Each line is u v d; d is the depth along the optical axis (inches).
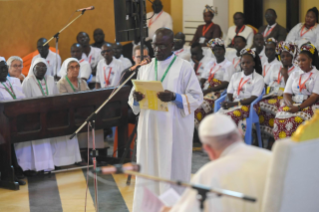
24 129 284.2
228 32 458.3
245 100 314.3
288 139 115.2
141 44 233.0
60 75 379.9
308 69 277.9
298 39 386.6
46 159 299.7
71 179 290.4
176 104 191.5
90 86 438.0
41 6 485.7
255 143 326.3
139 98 189.5
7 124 273.6
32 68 318.3
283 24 457.1
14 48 472.4
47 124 293.1
